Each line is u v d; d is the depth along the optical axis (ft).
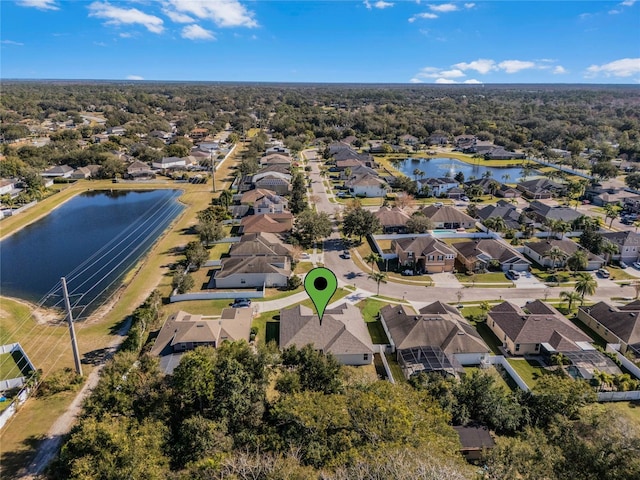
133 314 212.43
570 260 254.06
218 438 109.91
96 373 167.84
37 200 429.79
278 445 108.17
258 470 94.89
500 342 193.67
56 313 216.74
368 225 303.27
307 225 303.68
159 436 109.81
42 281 255.09
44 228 352.69
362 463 89.76
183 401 122.62
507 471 101.81
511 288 243.60
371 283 248.52
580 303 225.76
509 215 348.18
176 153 595.06
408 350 176.96
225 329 184.85
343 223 318.45
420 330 183.73
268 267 242.17
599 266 270.26
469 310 220.64
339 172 556.92
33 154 559.79
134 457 99.09
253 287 242.17
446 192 442.91
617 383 158.30
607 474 93.86
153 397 124.06
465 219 345.31
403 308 203.82
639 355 177.27
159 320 205.46
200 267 267.59
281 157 577.84
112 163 531.50
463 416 134.31
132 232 340.59
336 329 184.44
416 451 93.81
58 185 496.64
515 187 480.23
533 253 282.56
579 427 119.03
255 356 137.69
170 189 478.18
